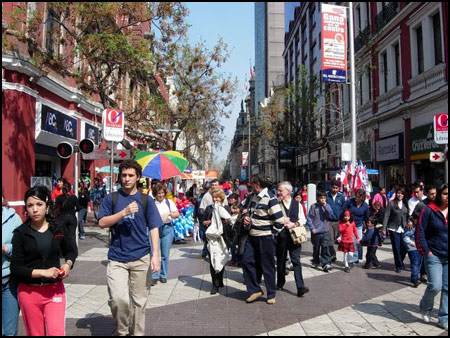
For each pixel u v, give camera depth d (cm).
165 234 783
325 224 910
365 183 1379
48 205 405
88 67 1898
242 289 738
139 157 941
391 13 2078
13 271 377
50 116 1539
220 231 687
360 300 666
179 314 585
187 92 2100
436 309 618
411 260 761
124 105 1914
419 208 740
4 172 1280
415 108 1830
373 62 2331
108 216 447
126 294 438
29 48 1355
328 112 3103
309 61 4069
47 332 386
